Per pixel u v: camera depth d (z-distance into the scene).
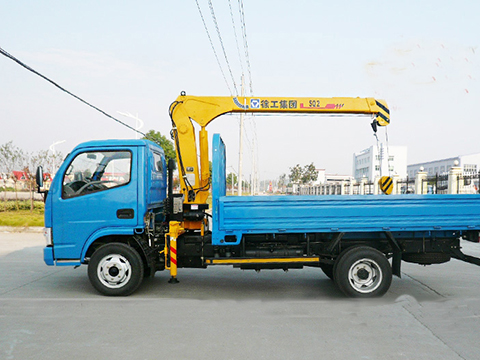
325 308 5.27
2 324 4.58
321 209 5.64
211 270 7.93
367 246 5.85
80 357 3.67
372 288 5.72
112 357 3.67
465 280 7.02
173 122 6.52
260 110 6.57
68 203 5.81
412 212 5.70
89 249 6.05
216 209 5.64
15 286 6.50
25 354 3.73
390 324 4.64
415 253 6.12
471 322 4.72
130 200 5.81
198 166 6.54
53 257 5.84
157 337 4.18
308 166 72.50
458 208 5.74
